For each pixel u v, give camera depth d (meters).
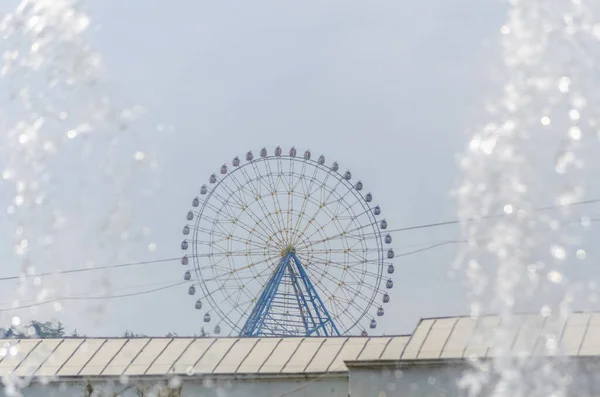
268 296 126.19
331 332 127.00
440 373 72.75
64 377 80.81
